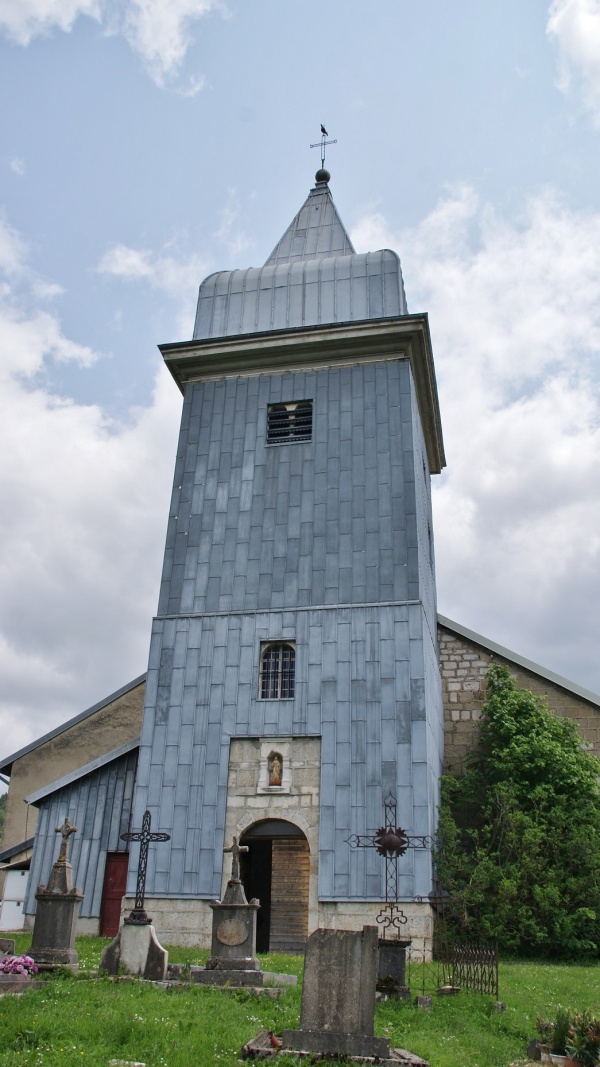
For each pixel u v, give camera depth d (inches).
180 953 668.7
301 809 792.3
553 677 1071.0
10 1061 306.2
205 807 812.0
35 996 404.8
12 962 464.4
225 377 1019.3
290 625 867.4
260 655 868.0
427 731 801.6
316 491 929.5
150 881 794.2
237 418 990.4
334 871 762.2
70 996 414.6
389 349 976.9
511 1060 384.8
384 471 922.1
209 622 888.3
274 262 1135.0
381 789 783.7
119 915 900.0
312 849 776.3
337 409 967.0
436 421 1098.7
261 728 830.5
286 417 986.7
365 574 876.6
